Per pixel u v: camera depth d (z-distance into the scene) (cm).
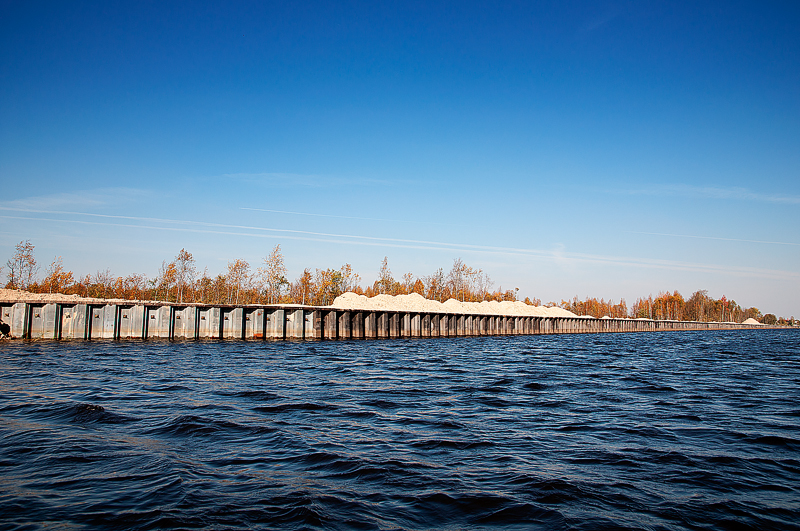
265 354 3050
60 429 1176
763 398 1881
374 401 1630
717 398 1870
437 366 2755
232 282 7256
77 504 755
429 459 1025
